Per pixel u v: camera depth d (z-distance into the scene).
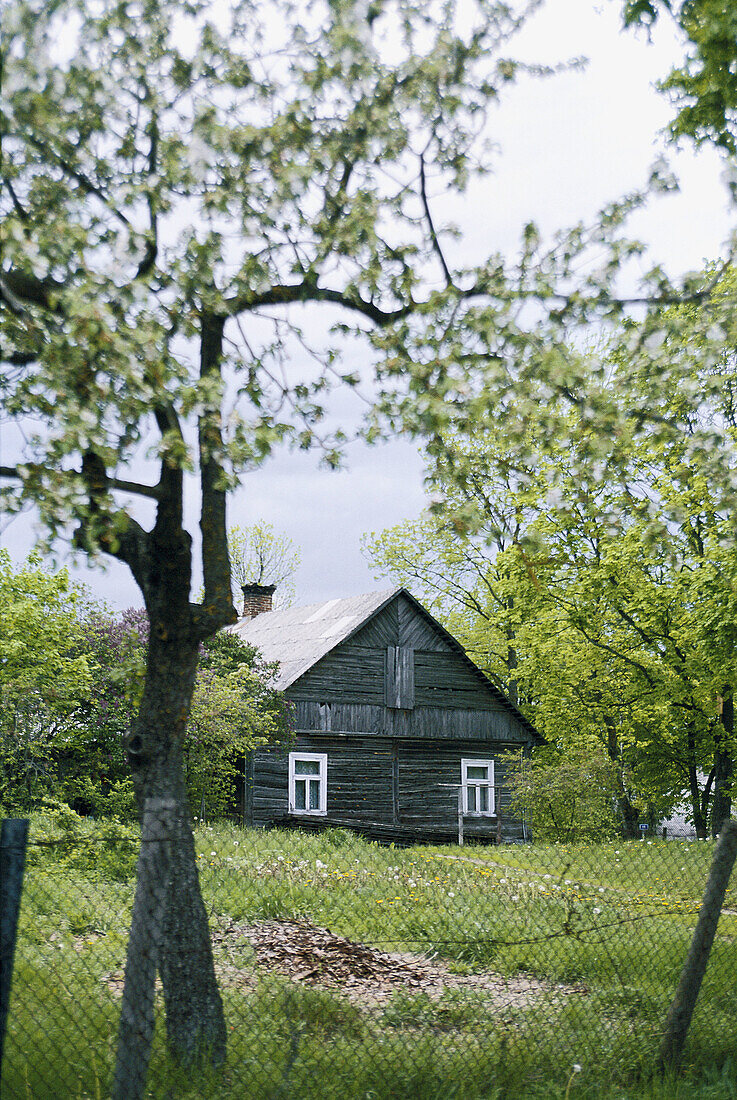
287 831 23.88
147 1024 4.60
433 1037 5.90
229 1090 4.70
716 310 6.08
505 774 29.53
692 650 26.48
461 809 26.30
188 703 5.52
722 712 27.59
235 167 6.06
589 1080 5.23
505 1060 5.33
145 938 4.78
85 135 5.77
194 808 25.91
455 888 12.55
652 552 6.80
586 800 26.44
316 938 9.29
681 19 6.25
